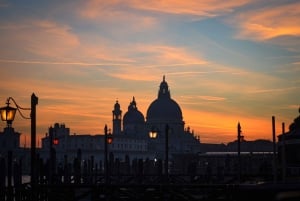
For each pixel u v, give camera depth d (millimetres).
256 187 22625
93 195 37125
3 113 29422
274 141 40938
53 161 62344
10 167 48531
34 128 36969
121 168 98312
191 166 76500
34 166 37125
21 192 37219
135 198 36938
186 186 35656
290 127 62938
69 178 68500
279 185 24312
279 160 59906
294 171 56969
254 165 109312
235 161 112562
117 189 37000
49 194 38031
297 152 56906
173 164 154000
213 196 35125
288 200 12672
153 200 36594
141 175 62969
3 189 37031
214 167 132875
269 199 21047
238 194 23688
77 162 67062
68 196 37750
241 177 56281
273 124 41094
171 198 36125
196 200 35688
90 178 73625
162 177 62156
